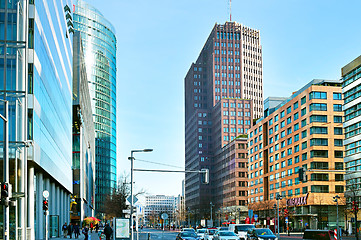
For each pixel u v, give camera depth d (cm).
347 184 10269
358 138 9819
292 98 13250
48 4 5006
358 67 9931
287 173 12725
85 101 10981
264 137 14800
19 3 3859
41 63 4450
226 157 19462
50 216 5809
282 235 9419
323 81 11956
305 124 11712
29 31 4034
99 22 19900
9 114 3700
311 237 3581
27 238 4188
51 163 5212
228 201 18650
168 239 6900
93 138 15925
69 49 7431
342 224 10925
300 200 11494
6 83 3744
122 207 10694
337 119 11412
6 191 2291
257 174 15275
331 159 11225
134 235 5450
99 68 19638
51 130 5188
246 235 4341
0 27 3797
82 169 9569
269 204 13062
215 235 4259
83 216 9988
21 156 3750
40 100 4362
